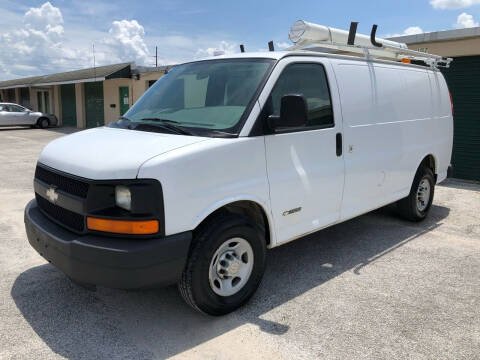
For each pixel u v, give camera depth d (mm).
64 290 3770
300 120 3170
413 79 5352
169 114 3781
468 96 8805
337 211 4250
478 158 8828
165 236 2859
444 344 3035
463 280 4086
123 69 20141
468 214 6422
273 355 2885
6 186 8094
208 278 3164
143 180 2762
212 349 2947
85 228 2895
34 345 2957
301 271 4258
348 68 4348
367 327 3238
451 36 8578
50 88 29312
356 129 4336
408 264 4469
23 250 4703
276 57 3689
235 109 3447
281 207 3617
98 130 3820
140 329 3184
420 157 5512
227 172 3162
